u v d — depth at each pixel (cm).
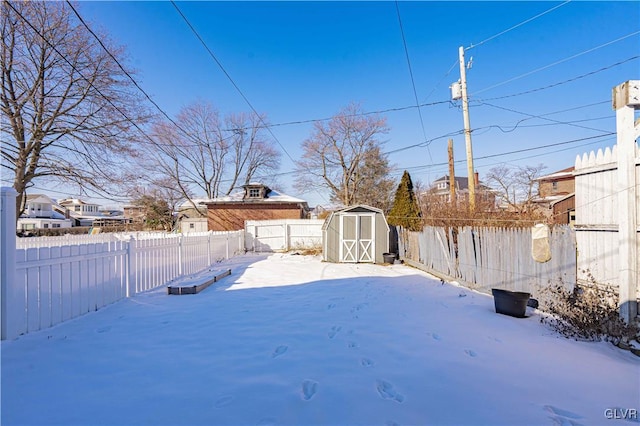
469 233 692
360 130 2792
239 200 2016
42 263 353
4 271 311
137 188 2066
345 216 1176
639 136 350
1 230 310
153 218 2775
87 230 2784
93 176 1369
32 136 1238
